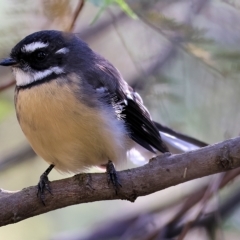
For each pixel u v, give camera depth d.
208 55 11.06
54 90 9.73
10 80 11.61
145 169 8.77
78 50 10.43
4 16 10.88
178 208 12.34
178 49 11.88
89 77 10.10
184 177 8.64
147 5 10.90
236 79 11.55
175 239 11.58
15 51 10.21
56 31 10.40
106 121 9.80
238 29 11.95
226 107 12.02
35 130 9.76
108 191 8.80
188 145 11.38
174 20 10.97
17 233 14.20
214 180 10.92
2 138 13.85
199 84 12.05
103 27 13.22
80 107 9.62
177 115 11.98
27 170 14.17
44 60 10.12
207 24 12.02
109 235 12.98
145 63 12.08
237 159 8.44
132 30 12.12
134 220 13.15
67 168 10.31
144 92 11.84
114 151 9.99
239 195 12.31
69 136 9.67
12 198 8.76
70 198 8.81
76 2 11.72
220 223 11.03
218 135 12.09
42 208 8.81
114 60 13.36
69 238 13.01
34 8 10.67
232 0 11.37
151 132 10.80
